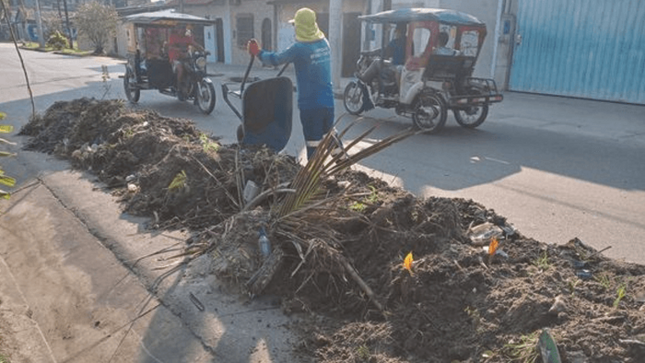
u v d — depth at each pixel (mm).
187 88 12047
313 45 5656
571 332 2582
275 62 5715
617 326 2645
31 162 6965
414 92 9719
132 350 3166
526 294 2906
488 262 3439
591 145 8914
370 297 3320
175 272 3904
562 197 6148
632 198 6141
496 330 2783
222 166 5238
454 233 3877
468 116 10734
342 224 3875
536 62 15273
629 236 5008
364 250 3715
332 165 4539
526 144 8953
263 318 3344
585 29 14008
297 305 3406
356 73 11477
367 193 4223
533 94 15453
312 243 3611
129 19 12289
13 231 5031
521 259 3617
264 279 3535
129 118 7305
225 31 27078
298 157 7855
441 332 2943
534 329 2715
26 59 28812
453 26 9672
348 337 3086
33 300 3826
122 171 6191
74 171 6500
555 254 3781
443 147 8680
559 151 8461
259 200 4371
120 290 3787
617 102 13656
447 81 9695
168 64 12414
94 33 34594
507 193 6285
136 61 12547
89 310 3607
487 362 2621
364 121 10984
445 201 4121
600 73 13883
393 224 3820
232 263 3691
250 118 5957
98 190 5758
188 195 4930
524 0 15203
